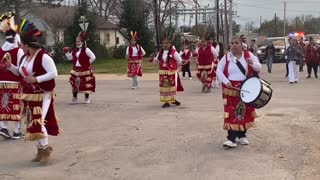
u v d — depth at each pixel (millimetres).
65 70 35844
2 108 9727
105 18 70500
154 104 14734
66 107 14477
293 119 11258
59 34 53500
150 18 61594
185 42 25266
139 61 20203
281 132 9805
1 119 9773
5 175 7430
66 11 55219
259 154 8164
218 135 9672
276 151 8352
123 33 63156
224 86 8422
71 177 7246
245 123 8430
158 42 47906
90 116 12695
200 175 7137
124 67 37688
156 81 23969
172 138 9539
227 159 7895
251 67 8336
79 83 15055
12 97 9695
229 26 64188
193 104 14469
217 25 53875
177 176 7125
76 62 15094
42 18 56469
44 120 7836
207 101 15188
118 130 10641
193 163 7742
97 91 19188
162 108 13719
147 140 9477
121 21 56844
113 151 8703
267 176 6992
